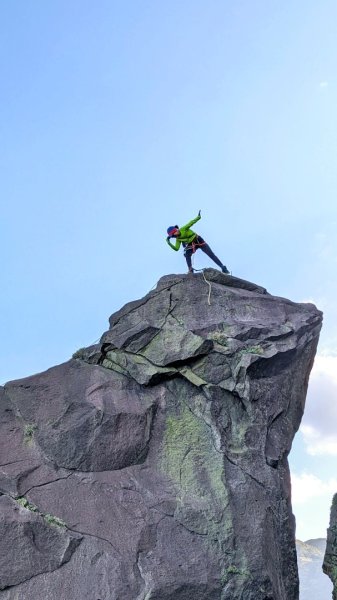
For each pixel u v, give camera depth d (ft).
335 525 60.95
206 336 58.29
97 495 49.73
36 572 45.27
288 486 57.00
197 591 46.11
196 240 66.44
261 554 48.37
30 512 47.67
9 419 53.98
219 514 49.75
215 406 55.47
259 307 62.44
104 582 45.24
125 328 60.70
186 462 52.85
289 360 59.47
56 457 51.55
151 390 57.36
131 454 52.70
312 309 65.16
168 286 62.13
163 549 47.52
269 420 56.34
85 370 57.88
